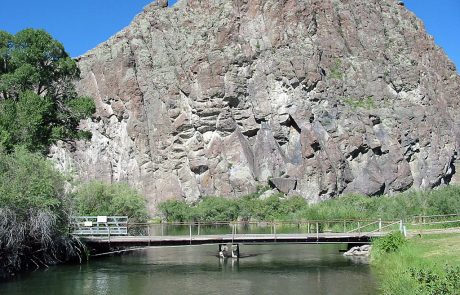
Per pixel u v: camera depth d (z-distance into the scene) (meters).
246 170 97.56
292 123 100.31
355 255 39.19
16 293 26.47
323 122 98.94
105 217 39.50
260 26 105.44
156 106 107.25
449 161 108.94
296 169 96.94
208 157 100.44
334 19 110.81
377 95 107.38
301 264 35.47
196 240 37.91
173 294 26.27
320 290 26.53
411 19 125.38
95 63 114.44
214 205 89.62
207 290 27.19
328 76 104.38
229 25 104.88
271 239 38.22
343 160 97.31
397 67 111.75
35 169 33.44
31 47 47.62
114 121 111.12
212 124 100.94
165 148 104.69
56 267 34.59
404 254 29.45
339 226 53.94
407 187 101.75
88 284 28.81
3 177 31.09
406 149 104.88
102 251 40.94
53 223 32.53
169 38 111.00
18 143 42.72
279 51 102.69
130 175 107.44
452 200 58.09
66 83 50.78
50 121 48.91
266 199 90.44
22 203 31.03
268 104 100.56
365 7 117.69
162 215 93.25
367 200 80.25
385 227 41.50
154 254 42.62
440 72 123.06
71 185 39.06
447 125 111.94
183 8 114.06
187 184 101.19
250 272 32.59
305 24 105.56
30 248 32.81
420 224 42.19
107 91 111.31
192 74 103.38
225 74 101.44
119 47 112.50
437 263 24.34
